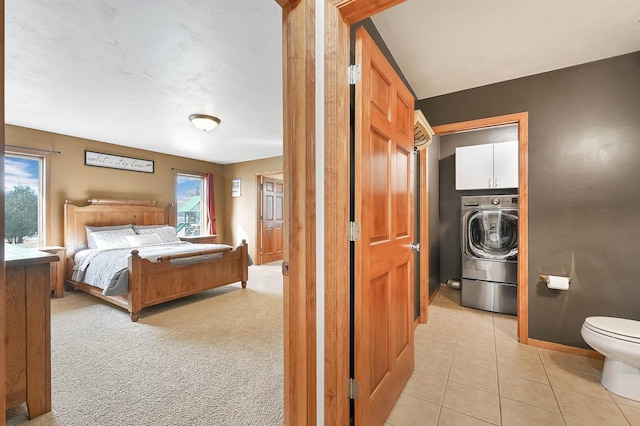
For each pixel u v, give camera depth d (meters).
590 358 2.23
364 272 1.33
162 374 2.02
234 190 6.61
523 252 2.48
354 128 1.46
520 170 2.51
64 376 1.99
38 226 4.02
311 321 1.21
